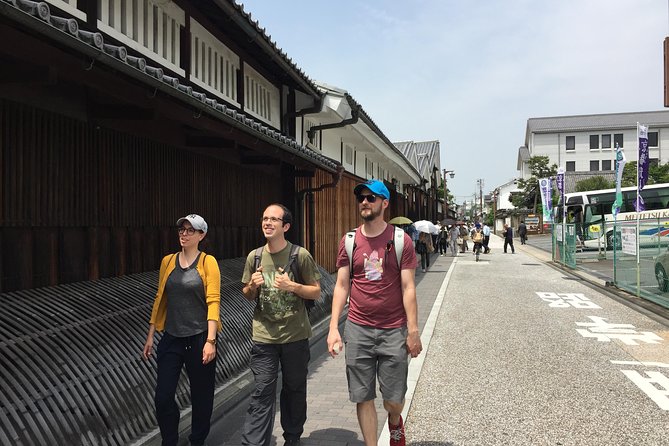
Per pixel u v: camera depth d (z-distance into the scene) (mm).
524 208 60781
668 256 9289
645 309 9648
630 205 26266
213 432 4152
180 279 3598
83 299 4527
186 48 6410
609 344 7086
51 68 3037
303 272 3656
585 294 12023
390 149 18562
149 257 5941
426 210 37312
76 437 3230
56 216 4625
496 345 7113
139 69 3344
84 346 3881
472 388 5289
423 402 4918
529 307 10242
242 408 4672
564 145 64250
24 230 4309
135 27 5496
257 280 3480
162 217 6188
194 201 6887
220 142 6559
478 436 4090
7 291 4152
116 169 5391
